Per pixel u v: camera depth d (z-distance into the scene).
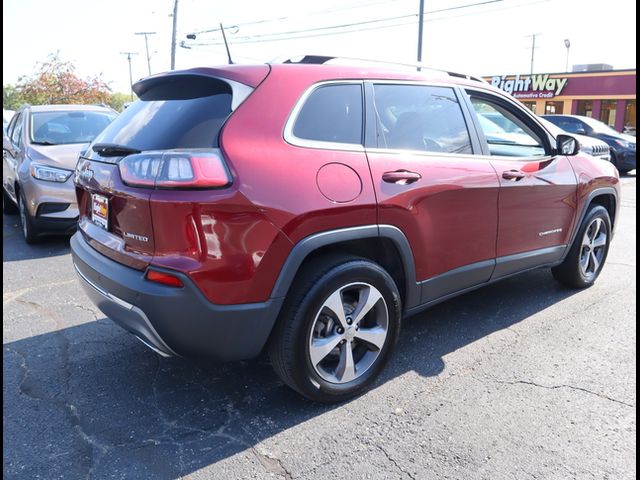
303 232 2.53
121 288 2.50
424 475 2.33
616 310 4.20
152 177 2.38
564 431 2.63
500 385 3.07
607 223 4.72
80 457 2.44
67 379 3.14
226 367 3.29
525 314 4.13
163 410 2.82
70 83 25.00
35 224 6.02
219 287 2.37
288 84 2.70
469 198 3.30
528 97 34.38
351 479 2.31
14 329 3.85
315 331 2.73
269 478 2.31
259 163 2.45
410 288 3.11
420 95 3.27
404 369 3.27
